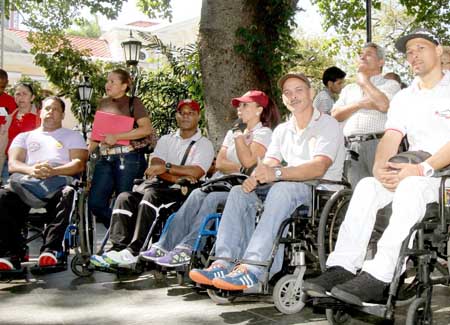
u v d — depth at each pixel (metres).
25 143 5.29
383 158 3.74
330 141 4.04
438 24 14.38
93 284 4.86
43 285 4.81
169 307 4.14
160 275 4.99
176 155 5.34
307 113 4.19
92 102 17.23
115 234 4.85
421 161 3.39
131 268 4.69
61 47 18.62
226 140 5.16
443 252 3.58
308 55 16.64
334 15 14.23
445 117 3.62
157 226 4.95
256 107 4.84
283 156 4.34
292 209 3.85
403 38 3.74
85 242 5.12
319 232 3.80
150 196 4.79
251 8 7.83
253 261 3.73
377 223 3.63
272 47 8.05
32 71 28.09
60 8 18.12
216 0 7.83
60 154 5.23
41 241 7.41
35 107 6.69
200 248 4.51
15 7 17.61
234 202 4.07
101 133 5.44
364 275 3.21
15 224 4.85
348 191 3.94
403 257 3.12
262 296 4.38
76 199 4.96
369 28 9.34
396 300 3.53
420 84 3.76
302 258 3.94
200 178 5.33
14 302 4.26
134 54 11.65
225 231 4.02
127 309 4.09
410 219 3.19
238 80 7.80
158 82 12.45
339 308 3.41
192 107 5.33
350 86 5.68
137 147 5.48
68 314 3.96
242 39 7.79
